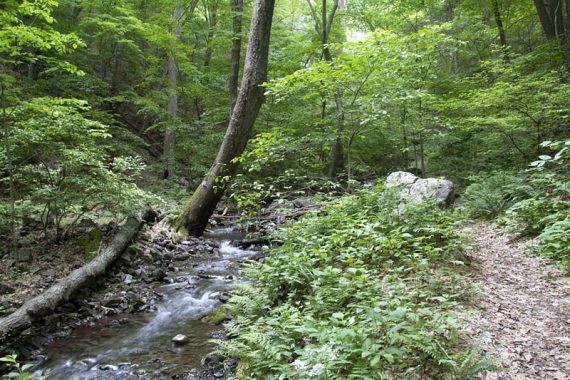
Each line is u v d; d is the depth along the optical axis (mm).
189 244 10188
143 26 16141
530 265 5488
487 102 10195
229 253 9953
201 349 5137
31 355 5000
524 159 11375
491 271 5367
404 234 5484
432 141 14148
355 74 7156
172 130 17062
